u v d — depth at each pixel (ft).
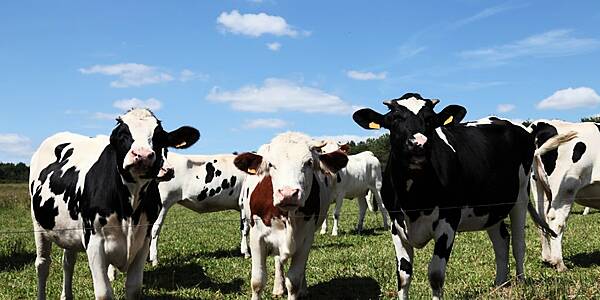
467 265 38.04
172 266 41.45
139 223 23.76
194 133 24.54
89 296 31.19
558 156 36.76
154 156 21.68
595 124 37.37
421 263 38.65
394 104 25.43
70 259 29.30
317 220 26.94
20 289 33.19
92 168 24.59
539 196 38.52
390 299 29.40
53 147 29.22
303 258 26.50
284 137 25.85
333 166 26.20
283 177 24.25
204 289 33.55
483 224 28.78
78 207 24.48
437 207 25.27
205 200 47.11
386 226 66.80
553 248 36.01
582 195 37.22
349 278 34.86
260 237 26.22
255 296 26.53
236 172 47.91
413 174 24.56
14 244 53.21
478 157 27.89
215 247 53.47
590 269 35.17
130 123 22.75
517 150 30.96
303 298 30.99
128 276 24.47
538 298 24.66
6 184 223.51
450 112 26.76
